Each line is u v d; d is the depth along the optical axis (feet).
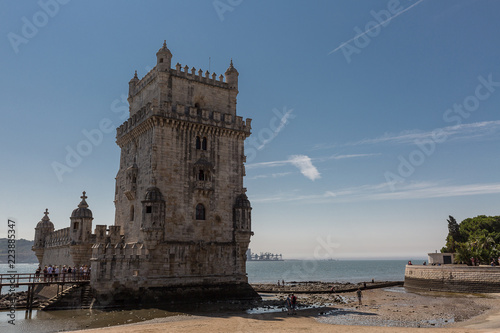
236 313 140.26
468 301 189.88
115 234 174.91
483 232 324.80
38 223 235.61
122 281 145.48
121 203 188.03
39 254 232.53
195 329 110.11
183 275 158.40
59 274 162.20
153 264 152.97
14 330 110.11
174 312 138.41
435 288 244.42
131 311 138.41
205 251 166.09
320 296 218.79
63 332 106.22
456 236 343.87
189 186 167.84
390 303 184.14
